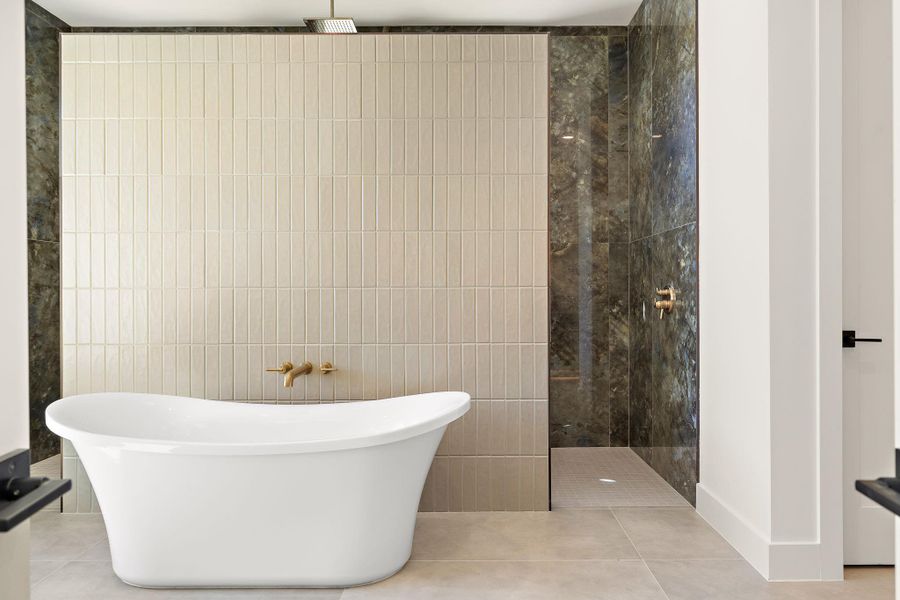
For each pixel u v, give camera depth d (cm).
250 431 268
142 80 287
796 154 211
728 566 224
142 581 212
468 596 204
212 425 268
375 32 391
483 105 288
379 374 289
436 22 385
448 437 289
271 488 204
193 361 289
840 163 210
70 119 288
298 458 203
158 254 289
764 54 214
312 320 289
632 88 389
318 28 307
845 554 223
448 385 289
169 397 269
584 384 403
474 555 237
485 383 288
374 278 288
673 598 201
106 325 289
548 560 232
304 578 211
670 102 315
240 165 288
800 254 211
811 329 211
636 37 379
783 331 211
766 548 213
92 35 287
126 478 206
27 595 87
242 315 289
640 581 213
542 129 288
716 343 260
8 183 307
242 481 204
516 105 288
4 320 306
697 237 279
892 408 222
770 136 211
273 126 288
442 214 288
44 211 370
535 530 262
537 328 289
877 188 221
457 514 284
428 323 288
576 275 403
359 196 288
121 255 289
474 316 288
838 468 210
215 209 288
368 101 288
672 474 319
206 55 287
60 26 379
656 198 340
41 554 239
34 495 77
